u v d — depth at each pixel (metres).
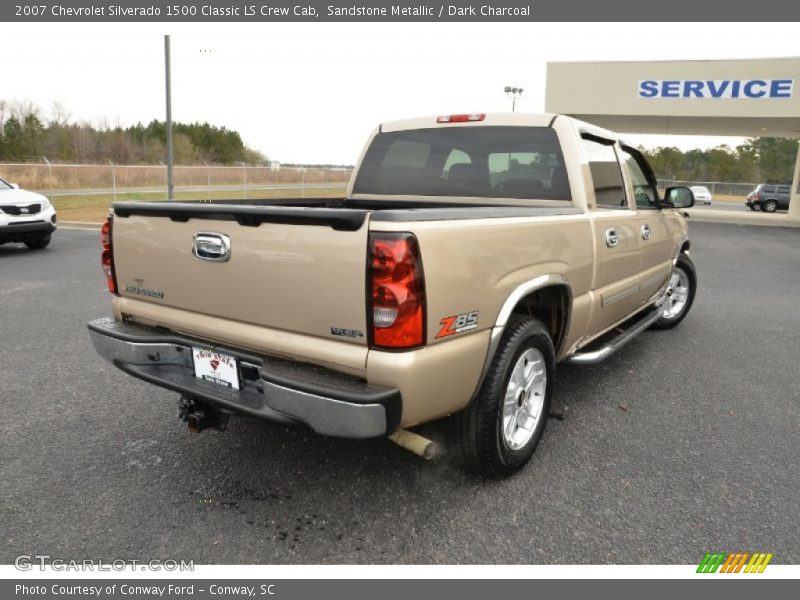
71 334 5.87
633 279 4.66
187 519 2.85
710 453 3.56
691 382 4.77
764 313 7.34
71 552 2.61
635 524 2.84
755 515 2.92
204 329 2.91
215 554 2.62
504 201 4.08
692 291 6.54
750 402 4.37
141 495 3.03
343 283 2.43
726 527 2.83
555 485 3.17
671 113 22.70
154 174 35.88
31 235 11.45
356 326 2.44
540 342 3.22
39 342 5.59
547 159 3.92
